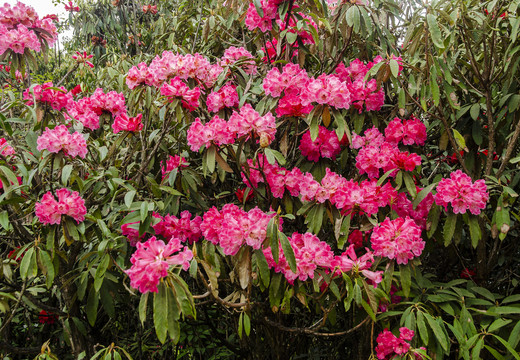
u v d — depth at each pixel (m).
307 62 2.41
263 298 2.03
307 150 1.94
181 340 2.20
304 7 2.11
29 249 1.60
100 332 2.26
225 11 2.55
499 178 1.82
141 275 1.13
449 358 2.03
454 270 2.43
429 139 2.32
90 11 5.32
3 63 2.49
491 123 1.87
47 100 1.91
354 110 1.98
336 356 2.38
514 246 2.21
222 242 1.40
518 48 1.74
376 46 2.12
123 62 3.03
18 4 2.01
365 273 1.50
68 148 1.67
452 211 1.67
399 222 1.52
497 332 1.75
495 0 1.80
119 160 2.05
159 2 4.82
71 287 1.96
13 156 2.03
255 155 1.68
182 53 2.71
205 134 1.60
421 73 1.82
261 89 1.96
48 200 1.54
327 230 2.22
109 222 1.86
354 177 2.00
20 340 2.69
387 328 1.69
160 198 1.95
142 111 2.29
